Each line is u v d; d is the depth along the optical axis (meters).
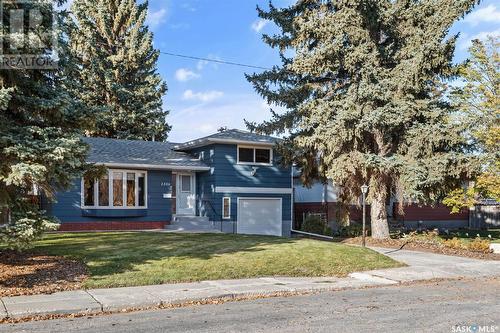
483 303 9.33
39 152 9.58
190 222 24.33
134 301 8.88
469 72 20.64
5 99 9.20
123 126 41.12
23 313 7.84
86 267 11.52
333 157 20.33
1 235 9.38
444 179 18.61
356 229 24.34
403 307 8.87
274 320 7.71
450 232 29.77
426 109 19.11
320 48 19.77
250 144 25.78
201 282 11.12
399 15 19.48
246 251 14.37
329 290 11.02
